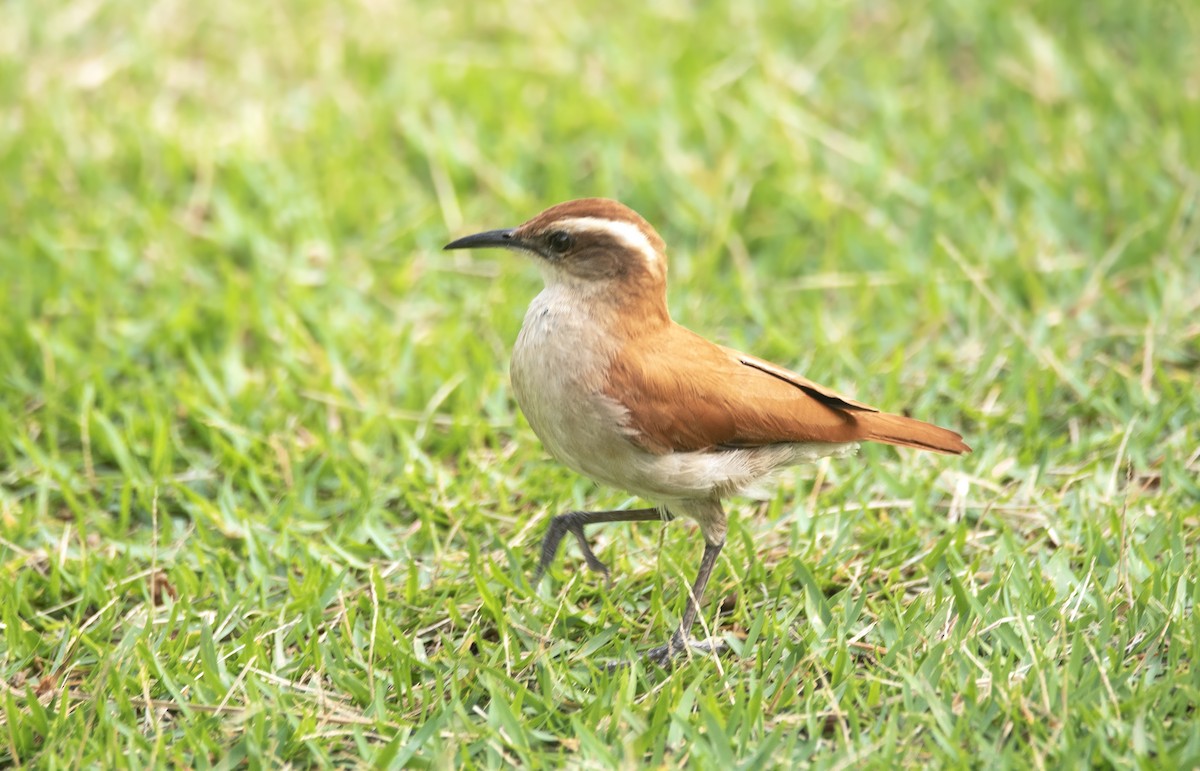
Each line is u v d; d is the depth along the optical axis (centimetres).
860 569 1022
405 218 1534
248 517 1105
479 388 1282
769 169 1577
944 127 1630
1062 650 881
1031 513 1089
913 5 1836
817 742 816
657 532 1110
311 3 1883
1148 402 1195
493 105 1681
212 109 1708
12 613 951
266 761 825
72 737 841
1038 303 1358
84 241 1477
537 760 806
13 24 1812
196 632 973
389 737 851
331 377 1280
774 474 994
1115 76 1655
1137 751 779
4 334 1325
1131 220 1448
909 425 1004
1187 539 1038
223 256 1479
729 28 1822
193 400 1238
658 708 842
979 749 802
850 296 1418
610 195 1534
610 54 1767
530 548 1089
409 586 1005
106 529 1107
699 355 966
